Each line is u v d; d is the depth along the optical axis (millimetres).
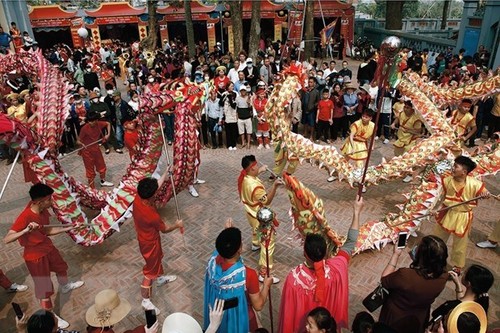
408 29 32531
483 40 19625
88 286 6406
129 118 11812
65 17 26609
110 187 9938
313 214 5594
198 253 7125
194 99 7531
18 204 9156
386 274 4246
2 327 5652
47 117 7148
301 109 12273
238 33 19281
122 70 22781
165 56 21188
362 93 12164
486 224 7820
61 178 6863
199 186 9734
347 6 26203
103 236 7020
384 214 8320
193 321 3322
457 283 4223
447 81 13961
